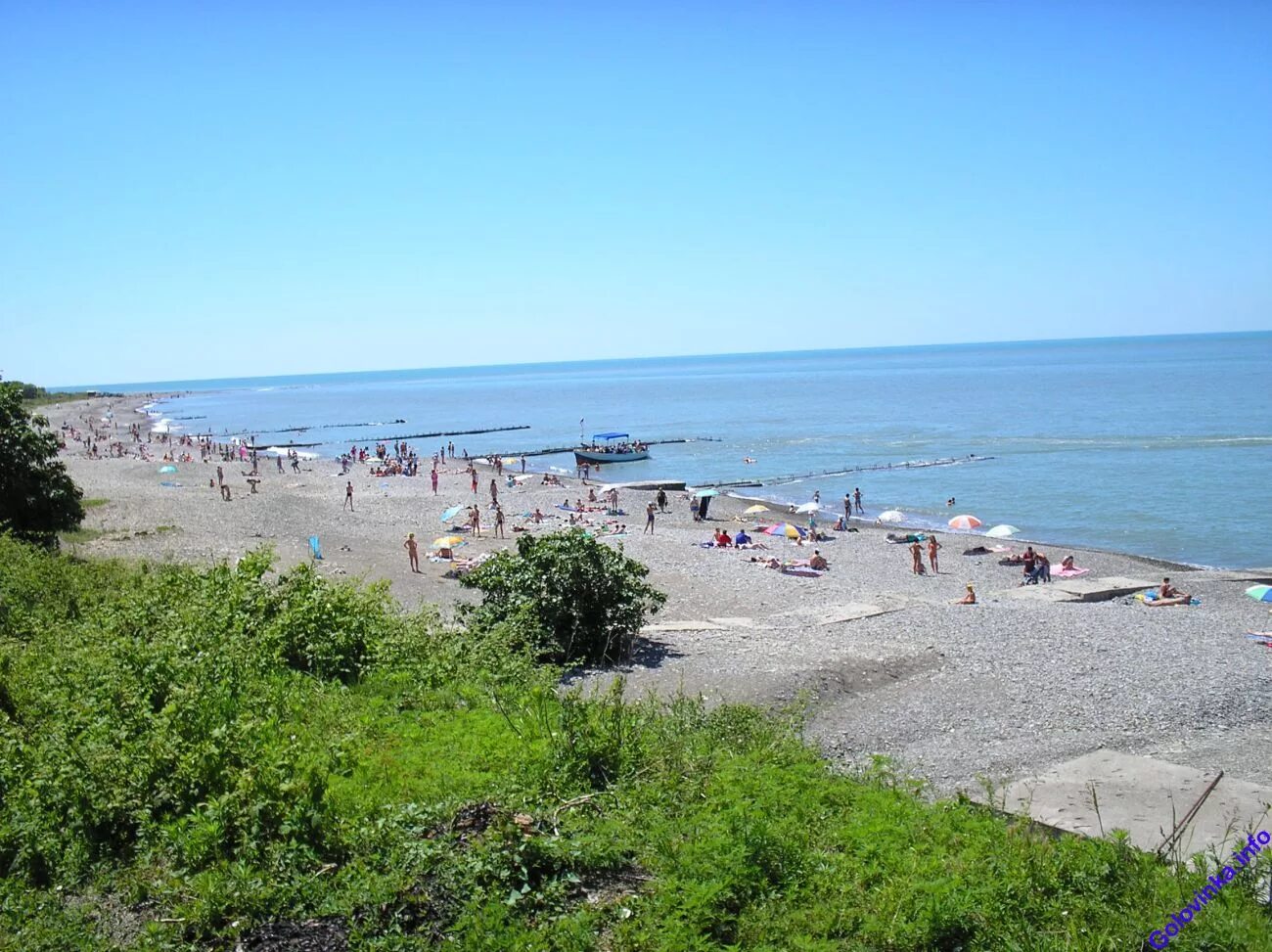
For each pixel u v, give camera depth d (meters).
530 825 8.60
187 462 85.69
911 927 7.39
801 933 7.39
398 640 15.73
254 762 9.27
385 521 52.34
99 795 8.94
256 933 7.27
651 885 7.96
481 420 155.50
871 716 16.72
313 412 195.00
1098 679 19.11
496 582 20.14
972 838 9.09
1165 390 144.62
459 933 7.17
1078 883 8.22
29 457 31.59
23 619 16.52
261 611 15.99
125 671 11.50
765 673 18.69
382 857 8.11
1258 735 16.05
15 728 10.48
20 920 7.54
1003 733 15.88
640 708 13.04
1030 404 132.12
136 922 7.60
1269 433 84.12
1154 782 12.01
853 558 43.34
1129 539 47.25
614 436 89.88
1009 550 44.59
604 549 20.78
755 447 95.62
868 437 99.81
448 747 10.90
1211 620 26.78
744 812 8.77
